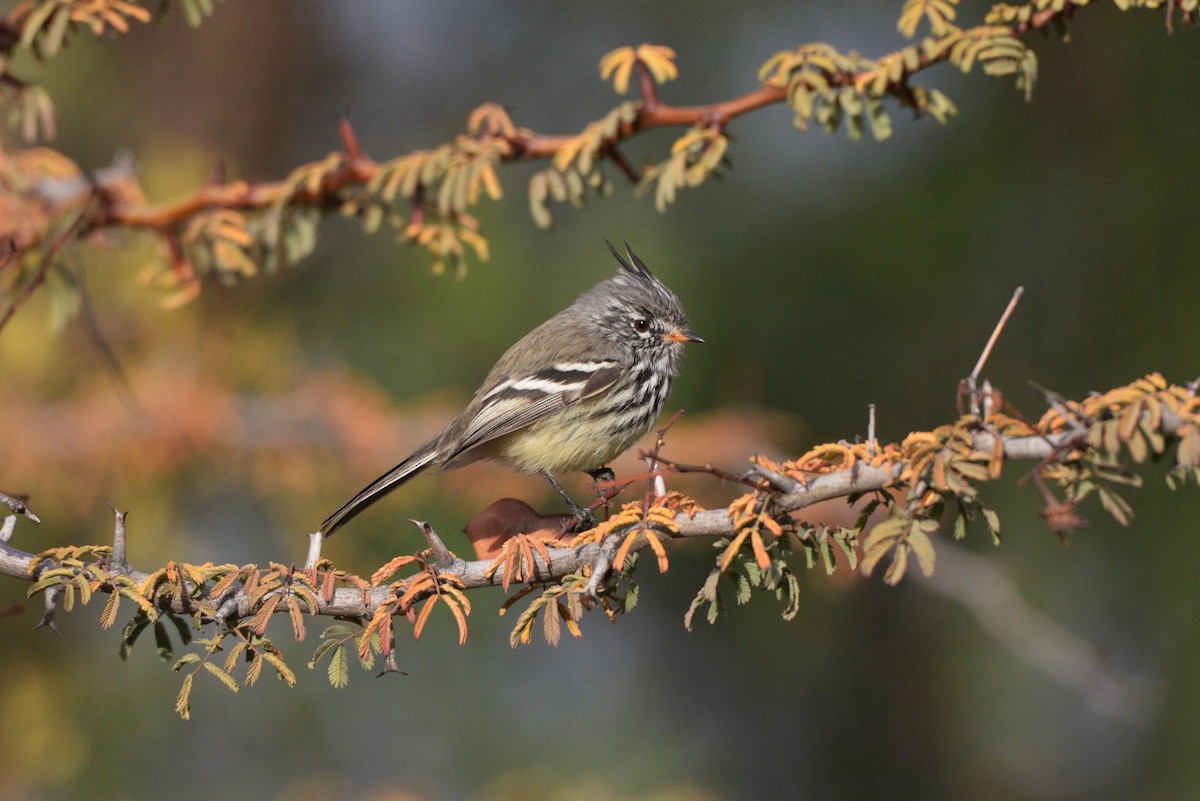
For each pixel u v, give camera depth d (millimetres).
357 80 17062
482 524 6316
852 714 15555
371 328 13695
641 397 10234
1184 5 7039
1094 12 12703
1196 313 12070
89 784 12648
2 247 7957
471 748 14602
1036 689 14922
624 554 5555
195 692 14445
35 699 11953
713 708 15602
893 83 7352
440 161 7871
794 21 14797
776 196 13633
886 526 5016
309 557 5723
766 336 13297
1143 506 12078
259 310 13094
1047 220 13023
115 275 11734
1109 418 4883
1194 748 11578
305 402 12227
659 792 13516
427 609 5605
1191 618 11680
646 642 15727
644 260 13320
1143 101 12570
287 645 14672
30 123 7562
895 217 13109
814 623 14984
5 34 7520
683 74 15031
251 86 15945
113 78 15211
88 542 12000
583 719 14906
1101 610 12742
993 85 13148
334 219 13844
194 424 11648
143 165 11828
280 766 14750
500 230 13609
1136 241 12547
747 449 12312
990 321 13172
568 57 16469
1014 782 15039
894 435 13414
